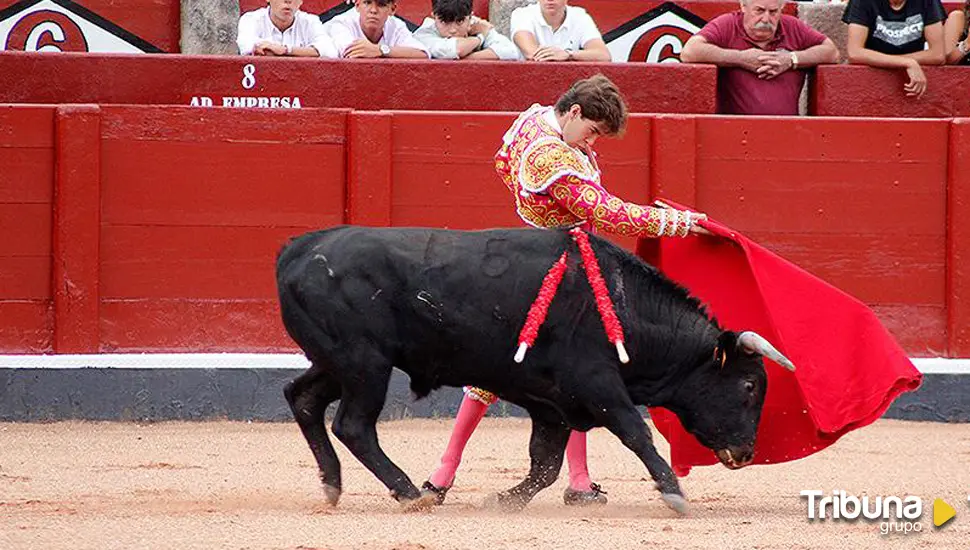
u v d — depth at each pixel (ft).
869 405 42.06
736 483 49.19
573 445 44.04
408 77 67.67
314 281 40.40
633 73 68.44
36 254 63.46
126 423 62.80
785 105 70.18
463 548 34.83
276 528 37.58
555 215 41.47
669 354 41.16
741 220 66.44
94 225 63.41
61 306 63.26
